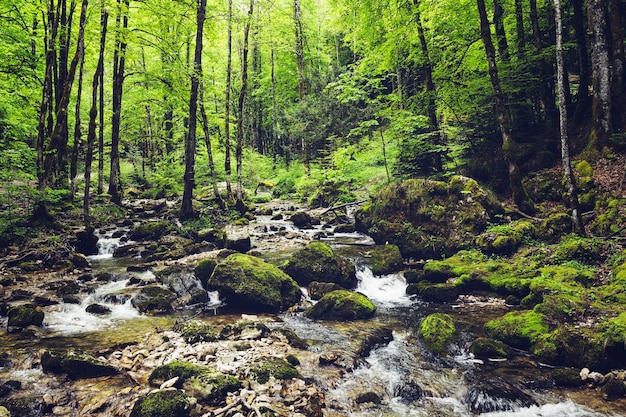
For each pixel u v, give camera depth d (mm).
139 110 28125
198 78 18094
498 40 17219
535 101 17547
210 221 18766
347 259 12055
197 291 10297
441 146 17531
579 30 14852
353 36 21500
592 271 9195
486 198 13523
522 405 5555
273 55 36219
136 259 14172
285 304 9898
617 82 13086
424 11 17703
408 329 8516
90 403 5312
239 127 21922
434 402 5738
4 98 18125
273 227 18703
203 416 4930
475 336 7848
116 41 18891
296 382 5902
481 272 10719
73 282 10922
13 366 6344
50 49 16891
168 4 18438
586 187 12273
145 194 27109
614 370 6156
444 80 17562
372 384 6145
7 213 14109
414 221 14461
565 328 7105
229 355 6688
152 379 5789
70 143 25641
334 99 24938
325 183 24422
